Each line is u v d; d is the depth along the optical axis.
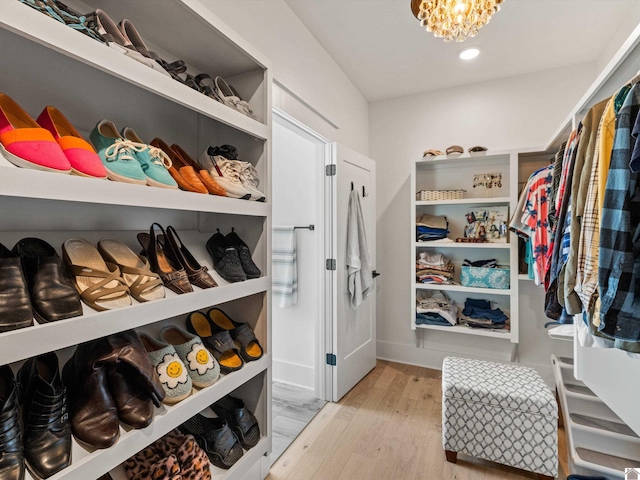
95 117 1.11
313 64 2.15
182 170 1.15
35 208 0.96
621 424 1.69
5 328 0.65
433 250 2.93
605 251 0.89
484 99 2.78
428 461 1.67
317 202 2.38
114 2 1.02
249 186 1.33
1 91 0.88
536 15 1.92
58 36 0.72
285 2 1.85
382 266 3.16
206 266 1.34
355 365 2.56
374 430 1.95
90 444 0.79
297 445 1.80
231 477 1.21
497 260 2.72
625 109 0.87
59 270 0.83
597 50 2.29
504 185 2.72
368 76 2.68
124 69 0.86
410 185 3.03
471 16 1.33
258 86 1.44
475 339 2.83
